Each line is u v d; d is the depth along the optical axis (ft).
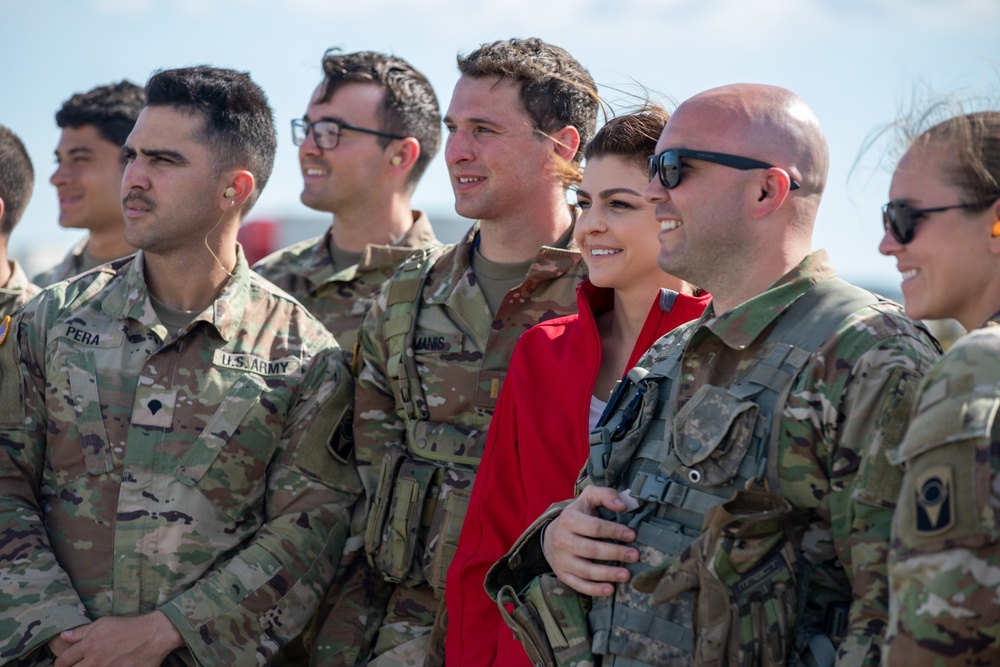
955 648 5.16
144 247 10.37
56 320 10.46
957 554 5.21
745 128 6.95
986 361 5.39
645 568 6.64
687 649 6.44
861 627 5.90
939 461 5.36
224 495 10.07
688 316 8.75
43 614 9.40
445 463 10.30
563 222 11.12
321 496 10.46
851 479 6.15
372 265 14.21
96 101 15.88
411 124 14.88
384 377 10.99
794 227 7.02
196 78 10.68
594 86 11.47
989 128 5.92
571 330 9.29
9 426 10.09
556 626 7.10
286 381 10.51
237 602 9.73
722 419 6.51
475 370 10.50
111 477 9.95
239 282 10.77
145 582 9.76
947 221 5.95
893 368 6.12
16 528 9.74
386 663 10.21
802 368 6.43
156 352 10.21
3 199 13.52
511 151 10.75
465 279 10.92
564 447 8.80
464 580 9.01
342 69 14.64
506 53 10.90
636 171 8.75
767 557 6.20
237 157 10.71
